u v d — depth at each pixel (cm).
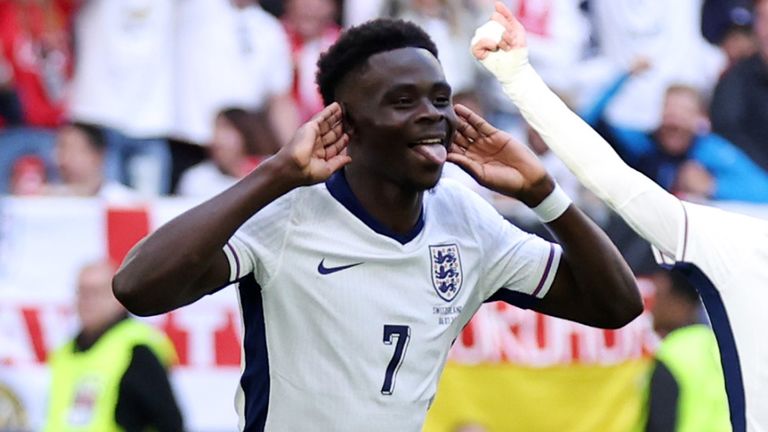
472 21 2586
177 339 2378
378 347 1164
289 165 1095
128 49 2508
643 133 2641
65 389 2302
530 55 2616
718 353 1208
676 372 2284
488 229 1233
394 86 1131
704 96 2658
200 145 2530
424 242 1184
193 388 2380
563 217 1201
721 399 2270
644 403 2364
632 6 2633
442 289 1189
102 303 2320
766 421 1132
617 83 2633
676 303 2436
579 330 2456
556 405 2450
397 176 1148
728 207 2634
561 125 1184
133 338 2283
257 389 1188
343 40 1166
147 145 2509
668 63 2647
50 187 2480
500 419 2442
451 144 1181
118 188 2497
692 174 2634
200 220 1095
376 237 1164
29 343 2369
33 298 2377
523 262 1241
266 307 1169
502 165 1192
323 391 1165
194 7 2538
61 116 2503
